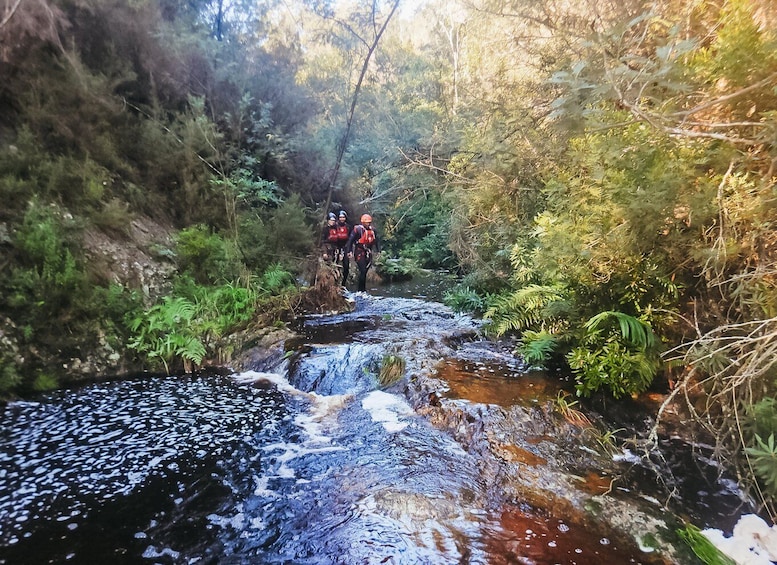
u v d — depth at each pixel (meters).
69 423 3.94
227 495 3.05
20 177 5.34
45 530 2.68
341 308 8.20
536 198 6.57
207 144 8.37
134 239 6.36
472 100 8.40
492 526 2.70
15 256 4.72
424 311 8.15
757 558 2.39
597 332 3.95
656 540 2.53
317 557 2.50
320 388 4.99
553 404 4.01
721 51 2.65
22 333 4.47
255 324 6.47
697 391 3.57
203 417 4.20
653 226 3.20
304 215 9.71
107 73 7.20
